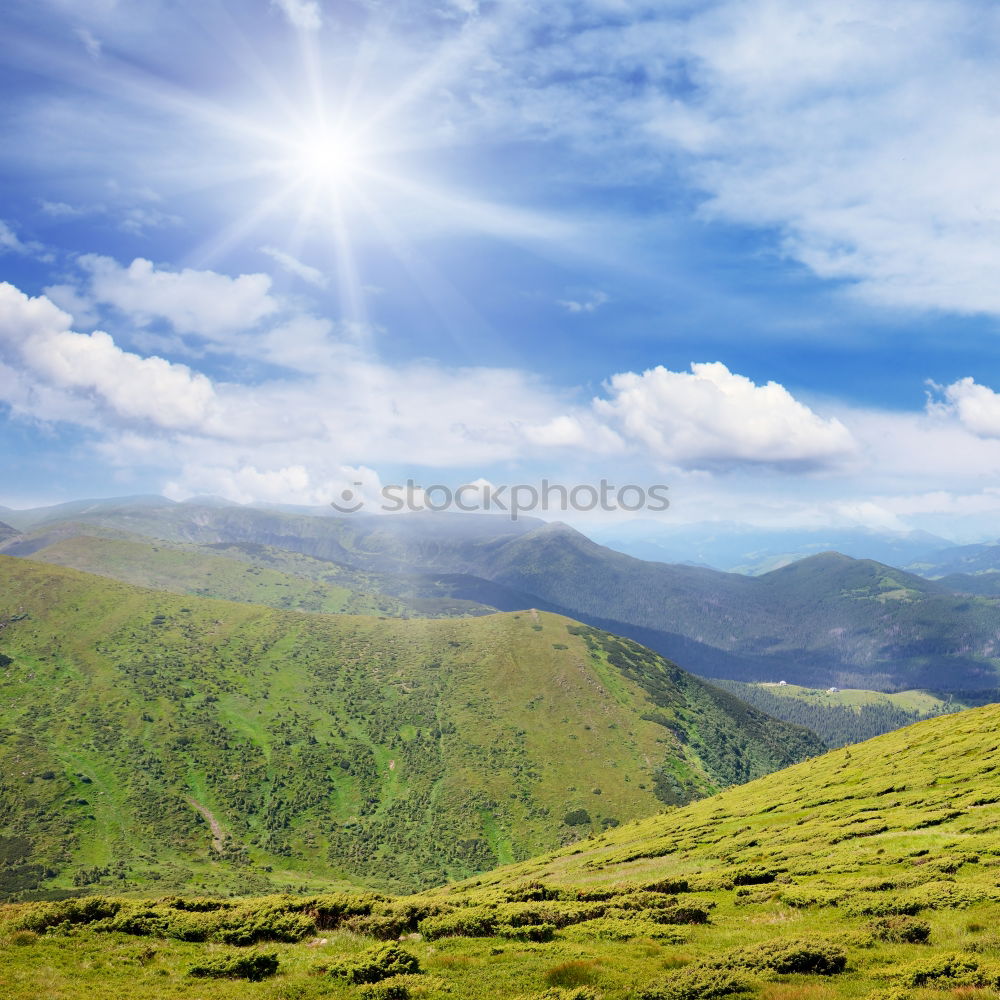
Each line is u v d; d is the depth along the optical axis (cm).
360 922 3077
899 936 2492
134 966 2566
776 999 2003
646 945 2692
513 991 2231
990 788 5584
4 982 2344
